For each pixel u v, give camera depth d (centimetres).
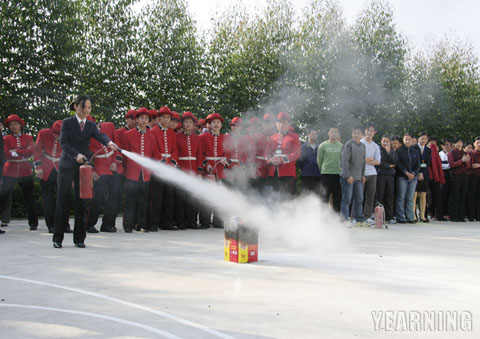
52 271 504
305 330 311
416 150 1216
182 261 566
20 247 691
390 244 740
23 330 312
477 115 2798
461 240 803
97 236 849
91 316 342
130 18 1973
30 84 1708
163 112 974
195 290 420
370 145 1106
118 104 1939
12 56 1675
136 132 938
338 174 1029
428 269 521
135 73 1981
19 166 971
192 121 1017
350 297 396
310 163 1124
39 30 1698
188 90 2069
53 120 1714
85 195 681
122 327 316
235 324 323
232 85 2186
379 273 495
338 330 312
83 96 690
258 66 2247
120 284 443
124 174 962
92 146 910
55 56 1748
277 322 328
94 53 1947
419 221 1272
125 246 707
